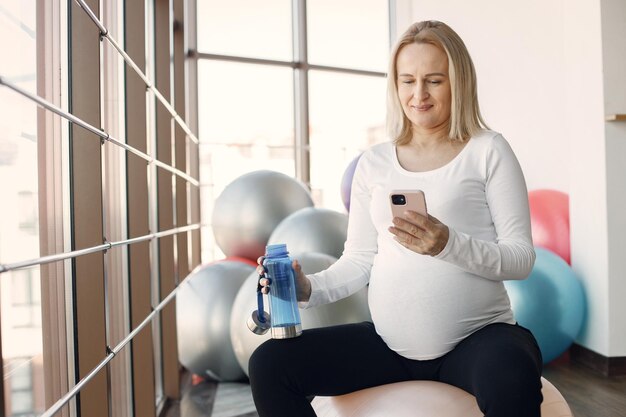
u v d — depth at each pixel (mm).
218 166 4828
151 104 2467
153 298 2459
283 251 1228
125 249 1883
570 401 2273
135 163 1928
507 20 3953
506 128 4035
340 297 1333
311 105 5180
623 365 2619
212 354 2596
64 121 1294
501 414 966
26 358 1271
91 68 1283
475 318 1183
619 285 2617
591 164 2719
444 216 1209
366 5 5395
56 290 1241
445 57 1251
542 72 3668
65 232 1311
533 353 1062
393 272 1229
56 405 970
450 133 1265
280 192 3258
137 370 1952
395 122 1359
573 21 2824
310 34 5180
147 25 2518
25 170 1244
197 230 4148
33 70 1250
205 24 4824
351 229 1389
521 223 1189
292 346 1184
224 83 4918
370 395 1214
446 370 1196
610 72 2615
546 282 2537
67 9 1277
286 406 1155
